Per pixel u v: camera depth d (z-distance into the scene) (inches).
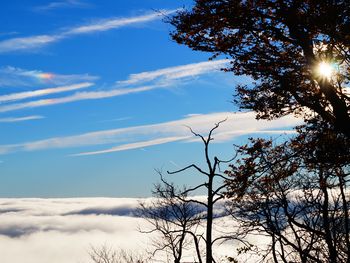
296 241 636.7
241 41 571.2
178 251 956.0
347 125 532.4
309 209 624.1
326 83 534.3
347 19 498.3
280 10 517.3
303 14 512.4
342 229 599.8
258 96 584.1
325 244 609.3
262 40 563.2
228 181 646.5
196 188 887.7
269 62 550.6
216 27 561.6
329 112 564.4
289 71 550.0
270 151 616.7
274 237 625.9
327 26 502.3
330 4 493.0
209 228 841.5
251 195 659.4
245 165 612.4
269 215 638.5
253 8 534.9
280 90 566.9
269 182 611.8
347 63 535.5
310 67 535.2
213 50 573.0
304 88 565.9
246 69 565.9
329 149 550.3
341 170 581.3
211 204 847.1
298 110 604.4
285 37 546.6
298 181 629.6
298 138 604.4
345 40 504.7
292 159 594.2
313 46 547.8
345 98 533.3
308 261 620.4
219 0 545.0
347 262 568.1
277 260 629.9
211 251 833.5
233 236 679.7
